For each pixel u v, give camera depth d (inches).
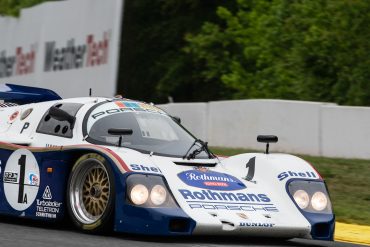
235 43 3432.6
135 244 821.9
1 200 1000.9
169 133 1006.4
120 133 901.8
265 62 2842.0
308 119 1843.0
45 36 2950.3
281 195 921.5
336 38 2417.6
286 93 2623.0
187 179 896.3
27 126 1042.7
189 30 3846.0
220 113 2069.4
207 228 825.5
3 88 1183.6
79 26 2726.4
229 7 3804.1
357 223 1258.0
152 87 3978.8
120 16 2495.1
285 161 973.2
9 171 993.5
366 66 2315.5
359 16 2373.3
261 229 850.8
